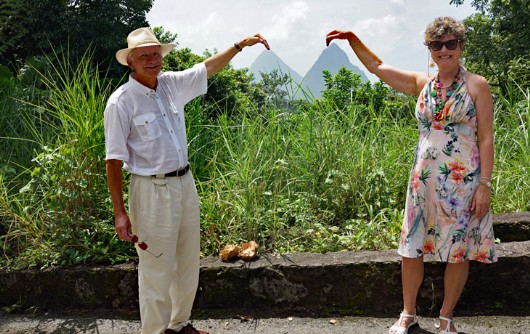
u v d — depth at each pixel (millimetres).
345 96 6625
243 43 3480
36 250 4148
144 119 2990
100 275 3885
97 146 4289
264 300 3814
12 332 3688
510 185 4812
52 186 4258
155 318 3164
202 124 5309
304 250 4188
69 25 10070
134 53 2957
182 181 3125
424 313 3680
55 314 3930
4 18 9781
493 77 9312
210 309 3854
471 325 3496
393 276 3674
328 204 4805
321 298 3754
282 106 5391
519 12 11242
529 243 3803
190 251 3283
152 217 3045
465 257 3213
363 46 3615
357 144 5137
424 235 3295
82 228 4168
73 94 4480
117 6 10445
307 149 5094
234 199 4496
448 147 3178
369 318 3664
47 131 5141
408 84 3455
